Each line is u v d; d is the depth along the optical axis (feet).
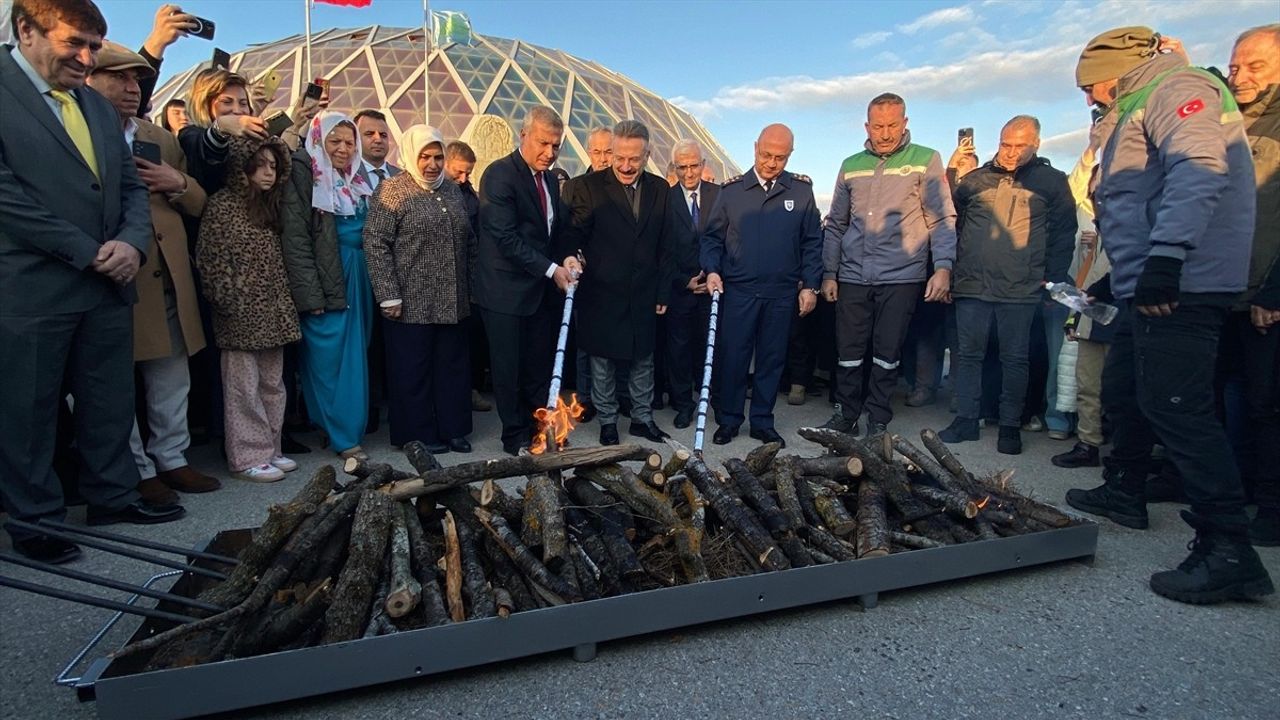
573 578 7.66
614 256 15.11
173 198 11.91
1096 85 10.12
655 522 8.73
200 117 13.17
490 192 14.40
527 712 6.61
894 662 7.45
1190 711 6.72
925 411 19.88
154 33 12.84
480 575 7.64
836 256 16.60
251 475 13.07
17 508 9.46
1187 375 8.62
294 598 7.30
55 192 9.48
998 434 17.56
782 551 8.69
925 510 9.55
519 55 94.48
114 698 6.01
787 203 15.47
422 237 14.20
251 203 12.67
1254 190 8.65
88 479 10.62
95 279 9.98
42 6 8.86
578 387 18.65
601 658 7.45
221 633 7.11
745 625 8.13
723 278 15.93
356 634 6.79
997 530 9.71
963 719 6.58
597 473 9.08
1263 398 10.53
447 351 14.98
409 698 6.78
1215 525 8.69
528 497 8.35
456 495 8.61
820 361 21.26
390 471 8.82
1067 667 7.39
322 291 13.87
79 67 9.43
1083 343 14.48
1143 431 11.01
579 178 15.51
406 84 84.38
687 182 19.26
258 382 13.26
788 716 6.59
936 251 15.37
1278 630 8.11
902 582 8.59
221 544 8.52
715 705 6.74
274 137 12.84
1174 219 8.25
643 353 15.58
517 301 14.64
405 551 7.55
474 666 7.28
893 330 15.90
